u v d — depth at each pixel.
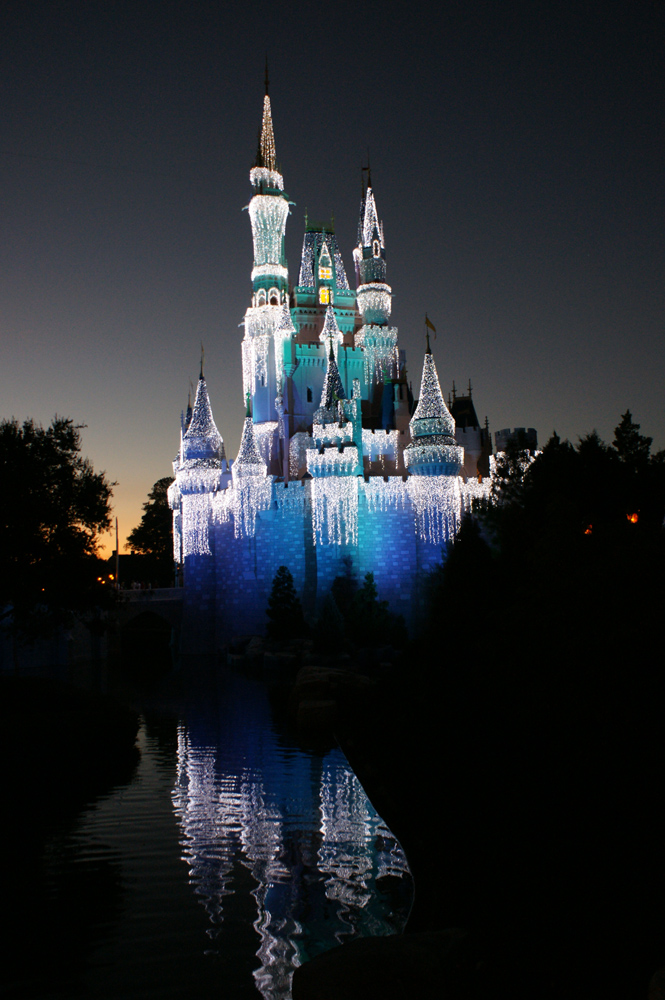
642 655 10.27
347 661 58.31
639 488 37.72
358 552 74.25
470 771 13.45
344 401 75.75
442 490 74.06
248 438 79.56
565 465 38.03
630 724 9.82
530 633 11.49
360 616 63.88
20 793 21.05
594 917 8.41
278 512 78.25
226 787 22.67
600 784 9.79
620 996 7.39
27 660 65.38
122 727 26.73
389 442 83.81
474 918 9.70
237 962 11.43
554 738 10.40
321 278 93.56
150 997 10.46
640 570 11.23
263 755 27.77
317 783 23.14
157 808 20.20
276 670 62.75
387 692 21.41
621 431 43.75
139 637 114.81
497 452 78.12
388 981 8.12
